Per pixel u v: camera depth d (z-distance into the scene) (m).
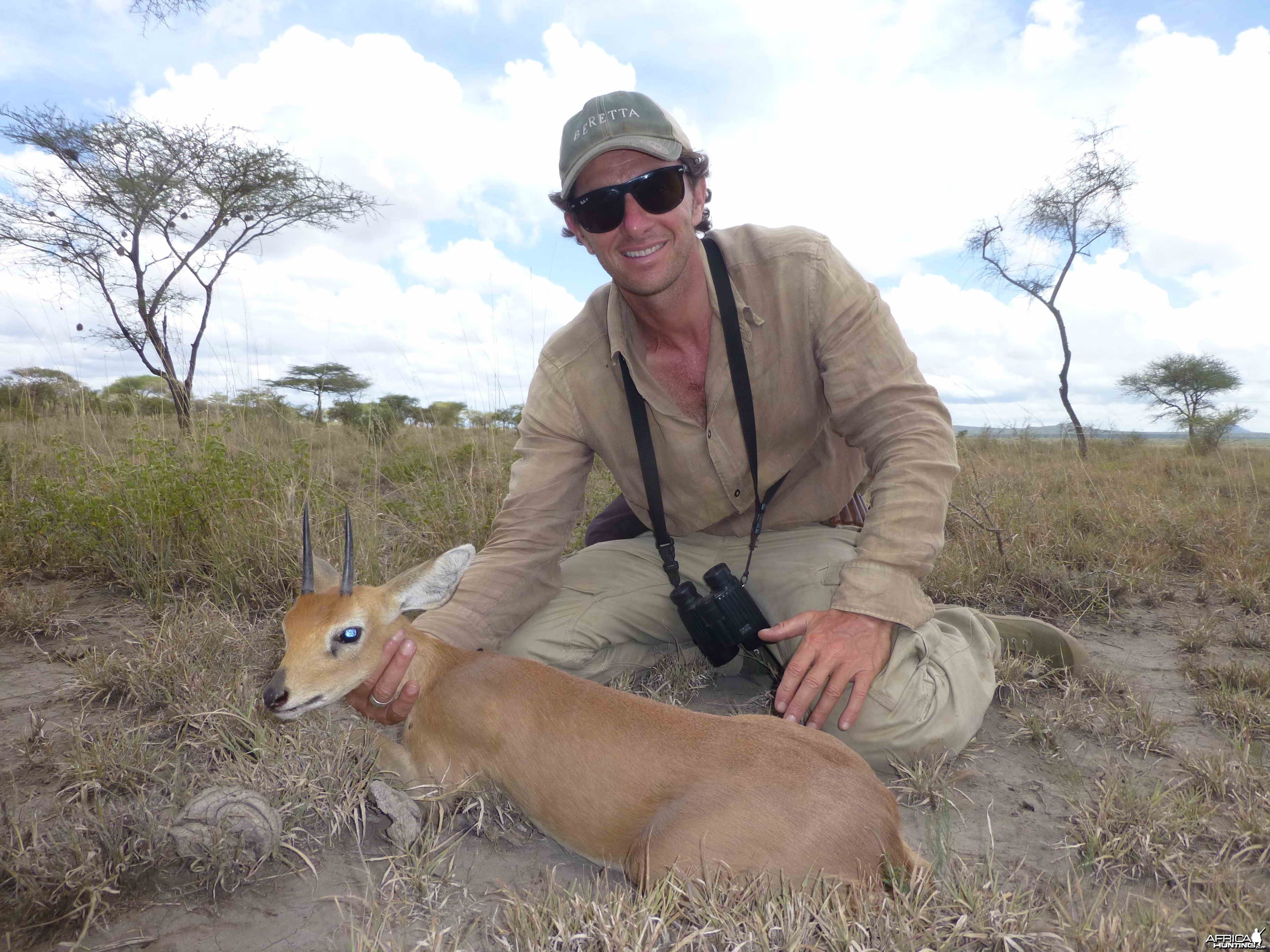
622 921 0.76
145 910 0.82
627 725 0.92
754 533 1.30
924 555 1.07
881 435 1.16
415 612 1.29
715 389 1.21
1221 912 0.78
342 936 0.79
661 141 1.11
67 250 4.96
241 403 3.08
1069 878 0.88
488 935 0.80
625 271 1.14
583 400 1.28
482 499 2.07
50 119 4.68
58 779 1.00
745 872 0.80
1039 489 2.62
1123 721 1.19
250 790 0.90
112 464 2.08
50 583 1.68
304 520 1.05
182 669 1.20
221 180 5.14
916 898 0.77
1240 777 1.01
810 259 1.19
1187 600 1.75
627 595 1.33
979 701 1.15
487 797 0.99
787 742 0.88
